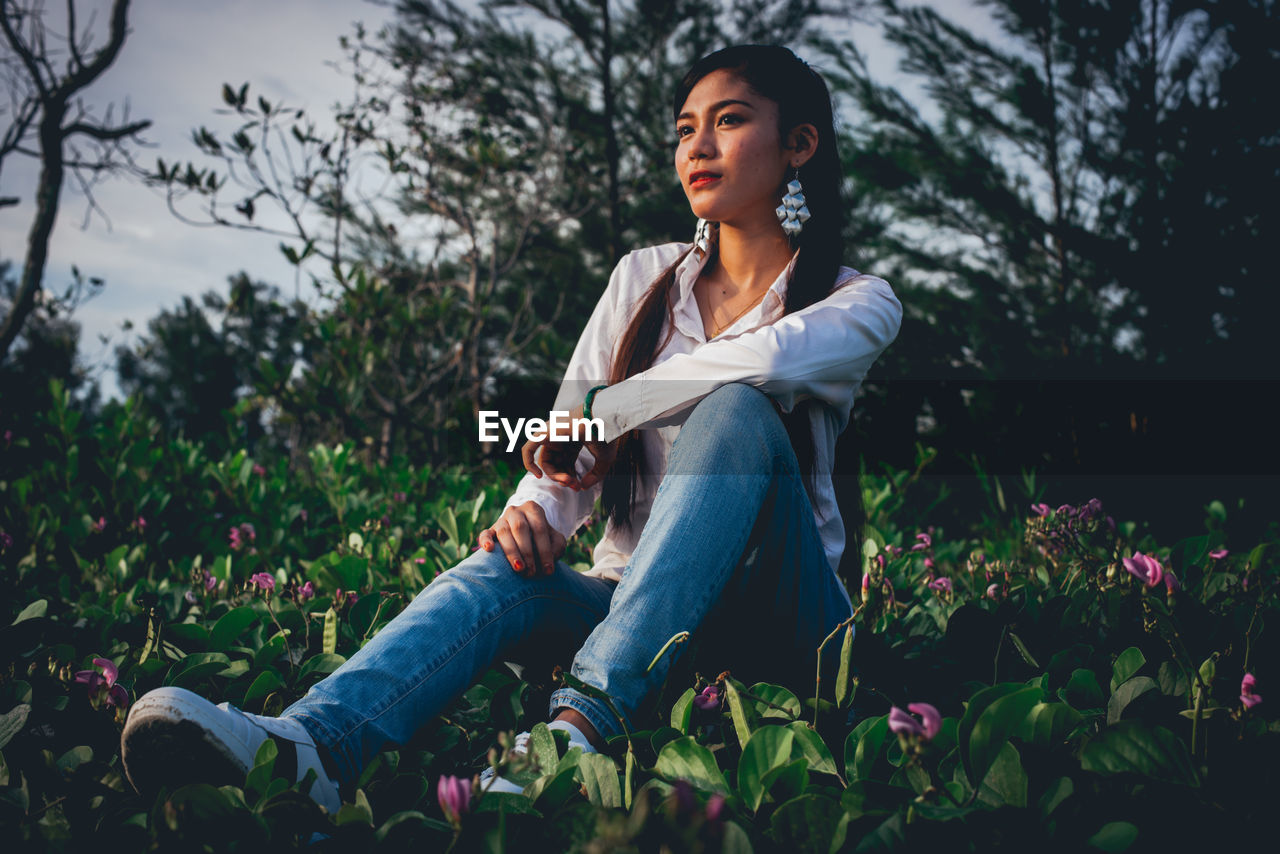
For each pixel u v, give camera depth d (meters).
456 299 7.66
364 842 0.85
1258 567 1.97
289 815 0.86
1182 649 1.14
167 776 0.95
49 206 6.95
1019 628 1.48
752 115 1.50
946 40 8.40
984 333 8.23
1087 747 0.90
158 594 1.88
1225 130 6.69
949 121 8.75
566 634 1.32
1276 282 6.42
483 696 1.33
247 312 6.79
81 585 2.32
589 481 1.40
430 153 7.52
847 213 1.62
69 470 3.01
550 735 0.97
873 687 1.37
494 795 0.86
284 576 1.94
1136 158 7.68
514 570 1.26
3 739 1.01
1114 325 7.88
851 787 0.89
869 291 1.44
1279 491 4.66
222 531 2.75
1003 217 8.31
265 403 5.15
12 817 0.92
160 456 3.33
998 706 0.90
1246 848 0.82
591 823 0.81
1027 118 8.17
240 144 6.24
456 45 8.36
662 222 10.22
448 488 3.74
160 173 6.10
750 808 0.89
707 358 1.29
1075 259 8.15
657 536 1.14
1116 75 7.62
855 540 1.64
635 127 9.98
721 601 1.23
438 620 1.17
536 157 8.83
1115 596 1.48
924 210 8.80
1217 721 0.99
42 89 6.90
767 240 1.57
